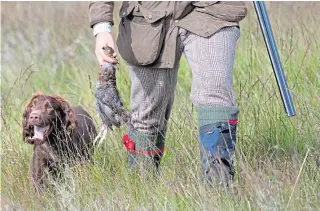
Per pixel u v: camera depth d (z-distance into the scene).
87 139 15.18
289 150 13.62
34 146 14.74
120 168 13.67
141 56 12.72
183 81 19.16
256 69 18.34
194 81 12.38
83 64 22.75
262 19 12.26
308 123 14.24
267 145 14.05
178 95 16.62
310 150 13.26
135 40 12.74
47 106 14.53
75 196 12.74
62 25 26.48
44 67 23.28
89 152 14.67
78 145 14.82
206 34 12.17
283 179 12.06
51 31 26.11
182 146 13.62
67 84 21.48
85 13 26.89
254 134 14.34
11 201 13.26
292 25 19.61
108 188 13.02
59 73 22.81
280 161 13.02
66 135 14.55
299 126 14.33
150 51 12.60
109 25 12.80
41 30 26.53
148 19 12.49
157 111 13.55
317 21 19.97
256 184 11.62
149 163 13.68
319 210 11.27
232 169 12.35
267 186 11.41
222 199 11.75
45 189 13.83
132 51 12.80
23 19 27.72
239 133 14.35
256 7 12.27
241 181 12.34
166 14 12.41
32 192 13.67
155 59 12.66
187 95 17.45
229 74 12.23
